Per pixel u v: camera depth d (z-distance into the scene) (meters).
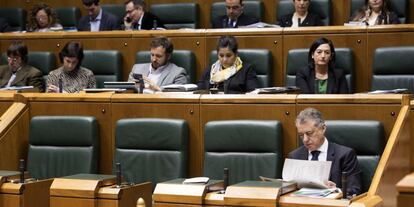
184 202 5.21
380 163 5.43
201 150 6.60
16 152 7.02
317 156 5.81
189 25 10.69
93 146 6.82
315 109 5.88
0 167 6.87
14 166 7.00
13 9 11.65
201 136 6.60
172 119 6.58
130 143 6.63
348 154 5.76
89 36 9.14
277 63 8.48
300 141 6.27
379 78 7.98
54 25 10.53
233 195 5.01
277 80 8.49
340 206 4.76
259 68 8.34
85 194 5.57
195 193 5.18
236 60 8.06
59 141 6.89
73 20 11.49
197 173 6.62
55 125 6.89
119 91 7.09
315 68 7.76
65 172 6.84
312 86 7.70
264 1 10.48
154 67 8.29
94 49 9.12
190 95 6.63
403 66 7.87
